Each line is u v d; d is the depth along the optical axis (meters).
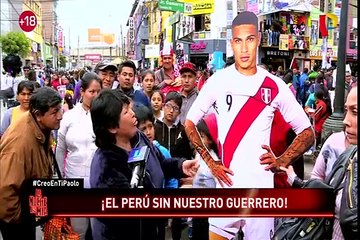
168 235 2.55
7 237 2.41
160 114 3.69
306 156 2.65
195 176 2.21
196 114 2.19
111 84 4.26
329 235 1.96
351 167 1.79
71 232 2.16
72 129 3.03
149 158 2.22
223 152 2.15
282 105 2.11
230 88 2.13
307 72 3.68
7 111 3.95
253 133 2.12
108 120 2.10
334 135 2.44
